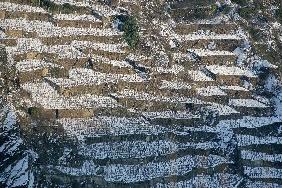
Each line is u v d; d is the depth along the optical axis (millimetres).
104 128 86500
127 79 91875
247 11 105688
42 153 82500
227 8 105312
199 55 97938
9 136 80938
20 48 89188
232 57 99375
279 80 99688
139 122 88812
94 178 82500
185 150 88312
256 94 97438
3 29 90375
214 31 102000
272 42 103562
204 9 104062
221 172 88438
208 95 94625
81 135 85062
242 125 93188
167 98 92562
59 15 95062
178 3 104000
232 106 94812
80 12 96750
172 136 88750
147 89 92312
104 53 93250
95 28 95625
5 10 92312
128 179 83500
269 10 107375
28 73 87312
